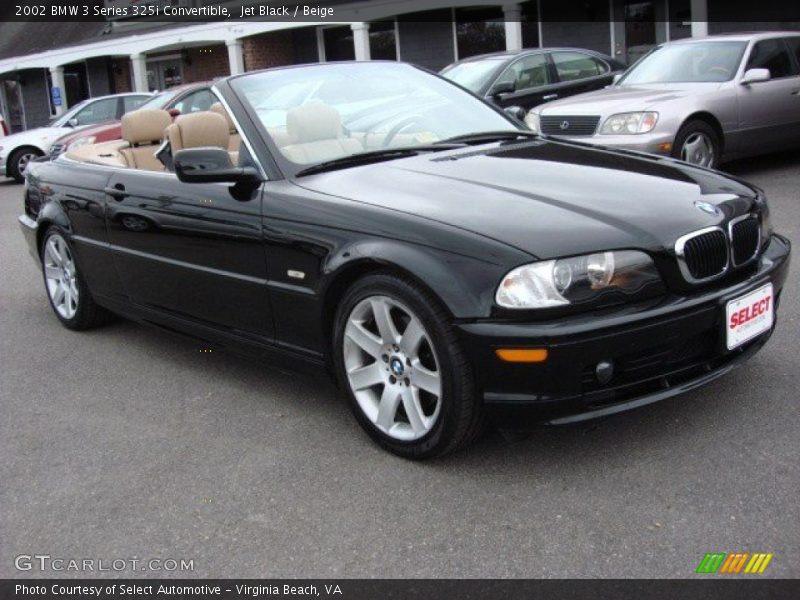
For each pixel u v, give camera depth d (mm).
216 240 3848
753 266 3348
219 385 4289
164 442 3666
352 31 19500
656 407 3535
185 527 2971
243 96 4055
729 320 3107
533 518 2830
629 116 7992
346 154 3916
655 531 2693
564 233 2926
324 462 3352
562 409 2877
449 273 2936
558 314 2834
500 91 10125
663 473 3027
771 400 3514
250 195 3723
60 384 4488
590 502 2891
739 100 8398
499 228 2977
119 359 4809
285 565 2705
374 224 3211
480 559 2639
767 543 2582
